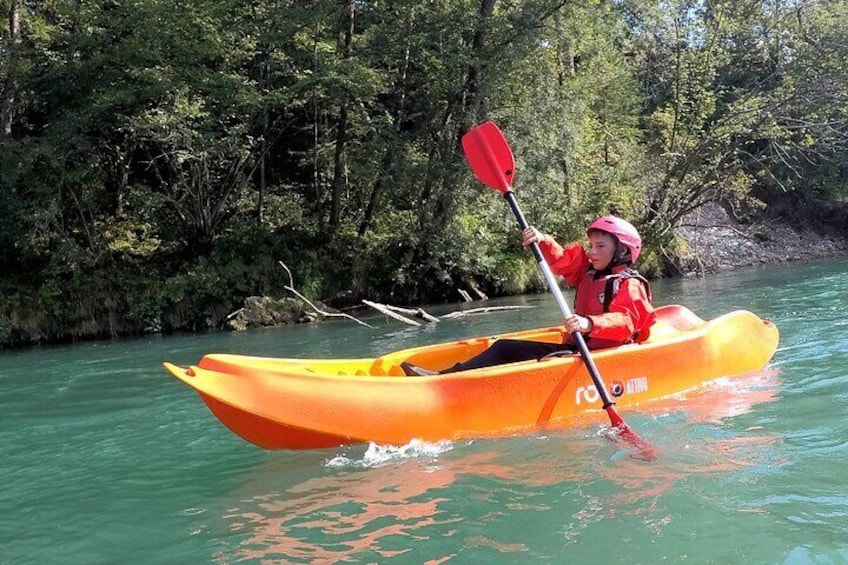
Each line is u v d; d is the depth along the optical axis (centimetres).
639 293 387
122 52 1233
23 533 268
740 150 1667
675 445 315
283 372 317
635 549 217
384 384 329
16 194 1223
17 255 1244
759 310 795
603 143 1773
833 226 2342
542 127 1442
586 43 1573
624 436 330
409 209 1581
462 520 247
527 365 353
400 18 1369
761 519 232
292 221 1548
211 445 377
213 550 238
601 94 1825
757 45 1623
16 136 1445
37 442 414
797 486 258
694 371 411
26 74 1269
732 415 357
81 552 248
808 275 1315
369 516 256
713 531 226
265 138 1407
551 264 429
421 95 1476
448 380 339
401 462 312
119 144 1380
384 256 1445
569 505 254
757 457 292
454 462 308
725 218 2175
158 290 1216
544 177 1472
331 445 318
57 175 1237
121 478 329
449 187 1410
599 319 367
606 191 1636
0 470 357
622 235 389
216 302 1253
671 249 1723
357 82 1280
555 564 212
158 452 370
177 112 1176
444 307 1305
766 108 1540
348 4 1354
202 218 1361
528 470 293
